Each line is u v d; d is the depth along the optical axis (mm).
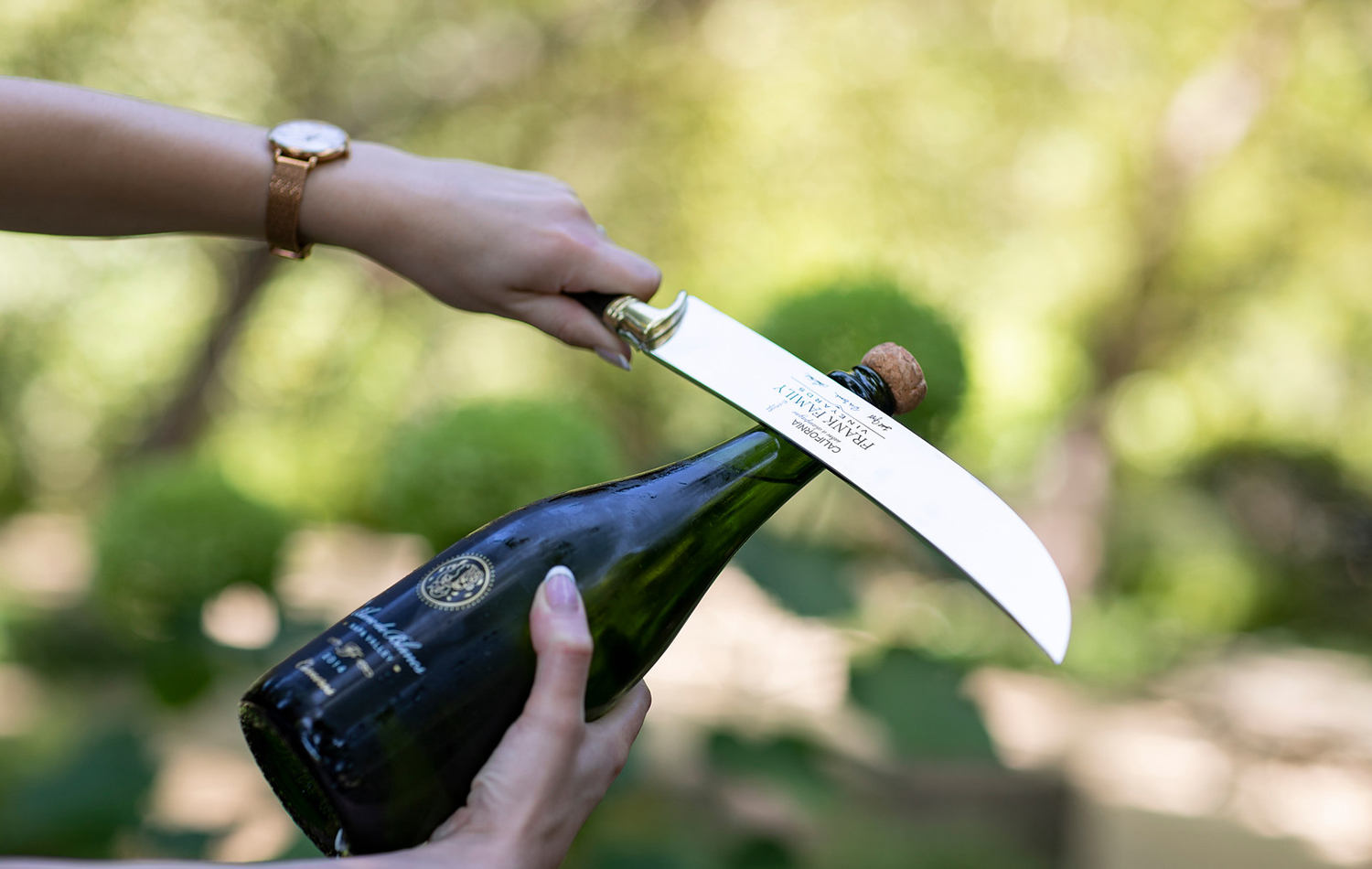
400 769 552
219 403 5152
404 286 4871
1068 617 549
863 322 1030
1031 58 4609
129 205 734
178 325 5617
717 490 727
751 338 661
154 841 1280
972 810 2873
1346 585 7617
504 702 582
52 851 1210
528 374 5301
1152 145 4961
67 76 3543
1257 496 7918
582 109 4367
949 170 4547
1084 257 5180
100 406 6238
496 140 4363
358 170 747
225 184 736
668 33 4230
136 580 1260
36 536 6332
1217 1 4734
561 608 557
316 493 5969
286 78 3916
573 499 692
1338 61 4961
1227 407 7066
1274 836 3955
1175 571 7086
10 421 6824
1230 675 6156
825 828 1937
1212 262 5473
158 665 1278
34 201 716
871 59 4441
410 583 603
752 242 4211
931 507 574
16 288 5547
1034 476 5113
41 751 2035
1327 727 5285
